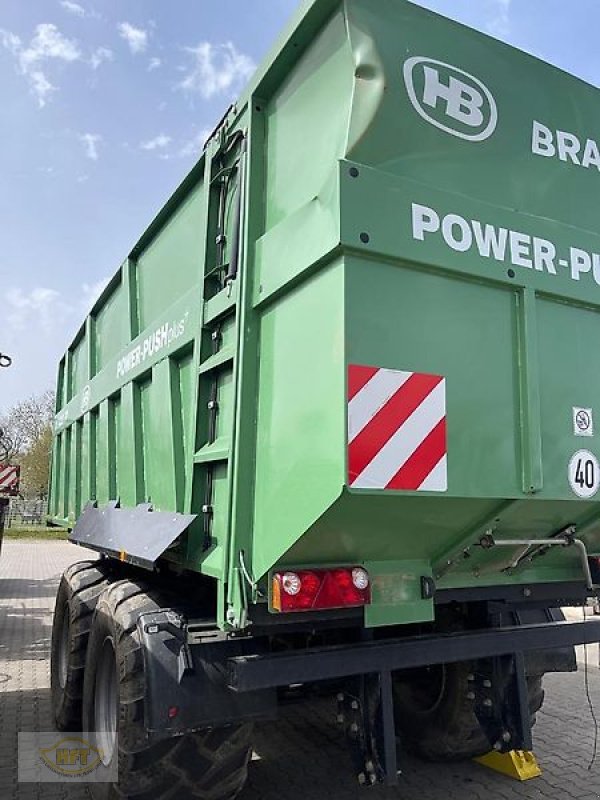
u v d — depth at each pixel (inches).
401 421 88.7
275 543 93.8
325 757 163.2
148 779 105.1
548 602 132.0
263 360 102.3
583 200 114.5
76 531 203.5
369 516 90.0
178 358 139.4
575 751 169.2
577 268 107.8
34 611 384.8
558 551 116.6
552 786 148.4
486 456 95.7
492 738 118.7
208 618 114.6
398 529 95.2
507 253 100.7
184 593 128.3
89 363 223.5
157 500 143.9
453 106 101.3
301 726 183.8
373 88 93.7
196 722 101.0
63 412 282.4
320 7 97.9
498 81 107.5
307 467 89.7
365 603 97.2
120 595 129.4
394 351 89.4
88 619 168.1
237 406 102.3
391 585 102.6
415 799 141.3
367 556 99.7
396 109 95.3
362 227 88.1
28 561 673.6
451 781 150.7
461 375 94.9
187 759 105.8
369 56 94.2
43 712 199.9
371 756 102.1
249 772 154.0
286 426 94.9
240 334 103.8
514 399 99.7
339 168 88.4
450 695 147.1
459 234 96.4
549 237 105.8
